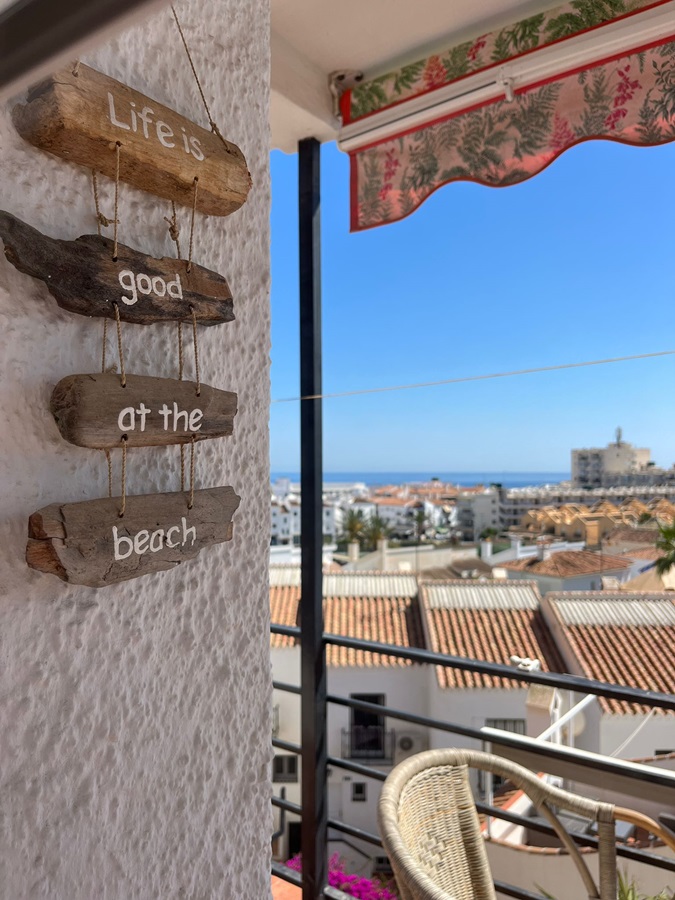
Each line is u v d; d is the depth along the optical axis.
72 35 0.17
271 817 0.83
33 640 0.57
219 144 0.71
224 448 0.77
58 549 0.53
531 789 1.28
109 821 0.63
